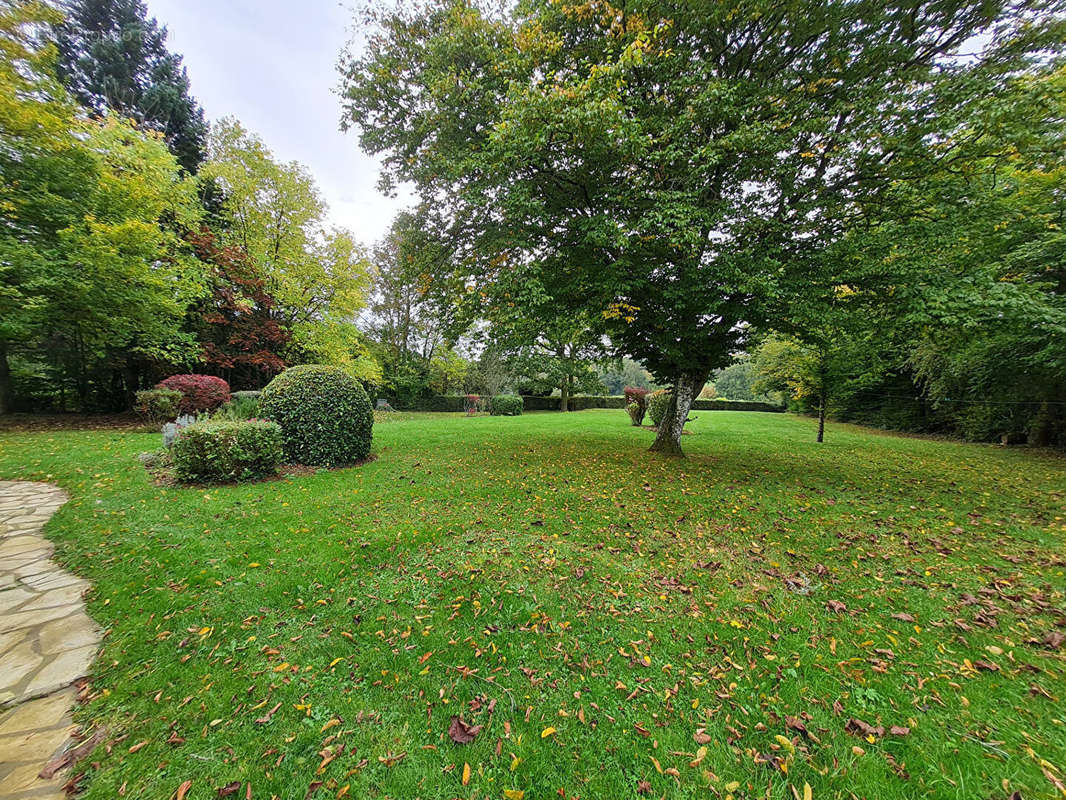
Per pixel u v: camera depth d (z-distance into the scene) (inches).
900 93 210.7
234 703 79.0
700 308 253.6
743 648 98.3
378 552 143.1
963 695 83.4
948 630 105.3
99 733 71.6
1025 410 452.8
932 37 229.1
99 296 384.5
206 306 552.4
